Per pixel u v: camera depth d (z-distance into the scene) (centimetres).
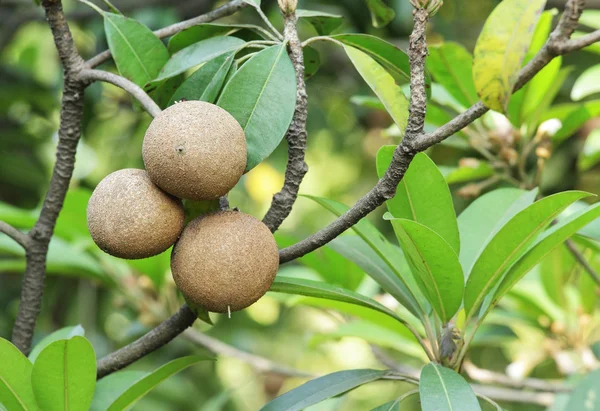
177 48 122
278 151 264
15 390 111
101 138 249
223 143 103
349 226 107
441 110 147
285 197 109
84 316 203
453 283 114
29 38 281
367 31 212
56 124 237
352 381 116
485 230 127
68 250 152
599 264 150
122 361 114
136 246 104
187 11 219
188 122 103
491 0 256
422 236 110
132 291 164
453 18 248
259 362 159
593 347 148
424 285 116
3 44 221
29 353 122
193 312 111
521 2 104
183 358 113
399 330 145
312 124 244
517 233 112
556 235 113
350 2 206
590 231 124
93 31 204
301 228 307
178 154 102
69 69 116
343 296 114
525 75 103
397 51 119
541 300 157
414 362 248
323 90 249
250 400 263
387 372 117
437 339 118
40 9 220
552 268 149
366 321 153
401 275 118
